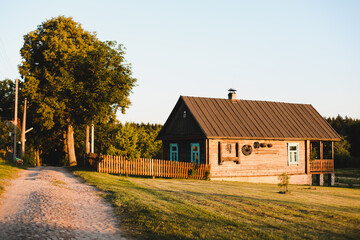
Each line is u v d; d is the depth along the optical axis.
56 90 38.88
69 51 40.12
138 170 26.44
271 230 9.30
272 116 33.66
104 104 36.12
